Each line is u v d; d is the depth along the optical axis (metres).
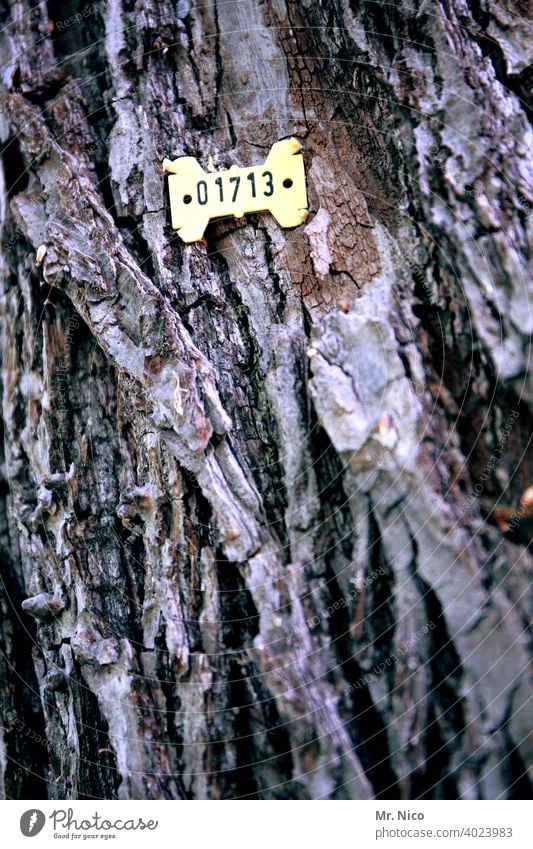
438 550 0.44
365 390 0.45
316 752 0.44
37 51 0.49
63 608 0.47
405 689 0.44
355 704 0.44
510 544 0.45
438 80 0.46
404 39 0.46
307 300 0.47
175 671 0.45
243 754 0.44
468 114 0.46
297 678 0.44
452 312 0.46
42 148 0.48
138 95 0.48
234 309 0.47
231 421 0.46
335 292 0.46
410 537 0.45
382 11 0.47
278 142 0.47
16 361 0.49
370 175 0.47
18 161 0.48
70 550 0.47
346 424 0.45
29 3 0.49
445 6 0.46
